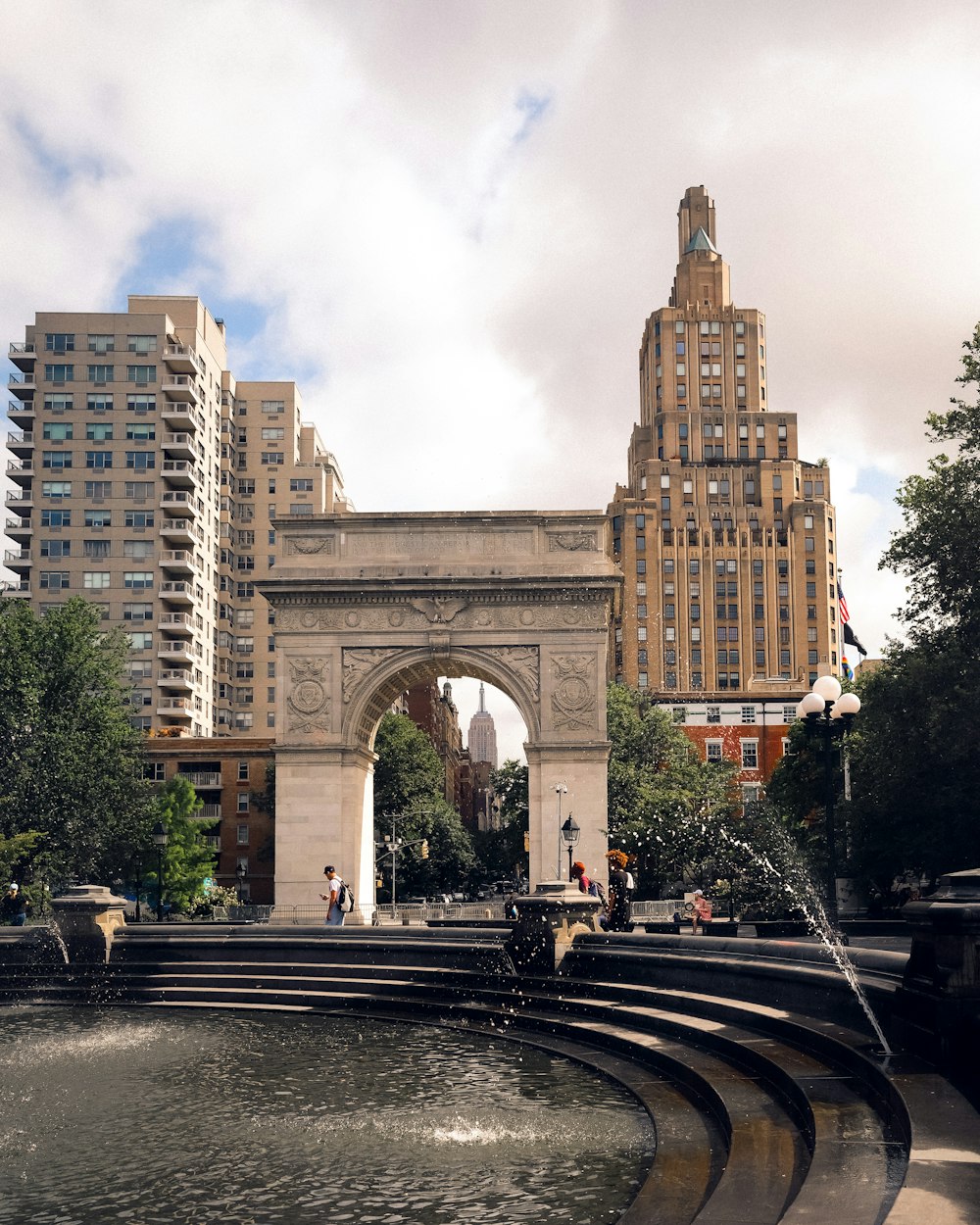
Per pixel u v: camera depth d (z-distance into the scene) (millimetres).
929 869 62344
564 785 68188
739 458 191500
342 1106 19641
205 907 81750
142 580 127062
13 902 56062
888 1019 17422
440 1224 13250
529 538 70562
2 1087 21953
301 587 69812
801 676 182750
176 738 118750
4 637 76188
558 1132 17359
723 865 77312
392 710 134875
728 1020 22812
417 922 67500
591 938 31359
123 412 129000
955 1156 11062
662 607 183250
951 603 57500
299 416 157750
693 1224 11844
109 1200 14633
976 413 56938
